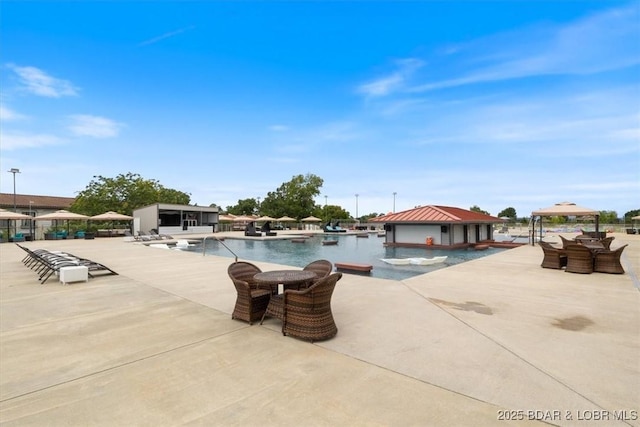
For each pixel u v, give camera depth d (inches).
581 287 271.4
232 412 95.1
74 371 123.3
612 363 127.4
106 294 256.1
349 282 294.2
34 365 128.7
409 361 129.8
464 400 101.0
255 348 144.6
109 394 106.3
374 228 1795.0
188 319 189.5
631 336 156.9
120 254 569.0
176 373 120.7
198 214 1569.9
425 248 795.4
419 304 218.4
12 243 901.2
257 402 100.5
